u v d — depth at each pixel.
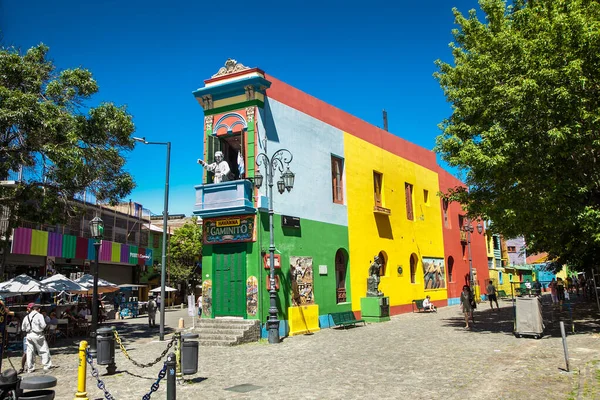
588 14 14.55
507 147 14.15
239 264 17.47
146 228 43.62
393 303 25.55
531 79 13.56
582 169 14.98
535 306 14.99
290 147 19.62
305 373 10.69
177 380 10.17
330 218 21.48
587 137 13.82
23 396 7.00
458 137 16.91
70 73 16.84
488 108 15.30
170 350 14.99
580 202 15.16
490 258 43.94
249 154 17.89
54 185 16.72
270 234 16.42
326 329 19.47
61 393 9.47
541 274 60.09
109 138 17.86
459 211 36.91
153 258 45.47
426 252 30.30
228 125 18.53
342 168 23.20
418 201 30.42
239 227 17.55
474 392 8.38
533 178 14.79
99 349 11.11
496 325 19.08
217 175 18.11
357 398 8.30
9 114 14.02
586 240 16.14
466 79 16.72
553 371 9.88
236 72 18.59
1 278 17.84
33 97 14.62
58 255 29.16
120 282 38.94
